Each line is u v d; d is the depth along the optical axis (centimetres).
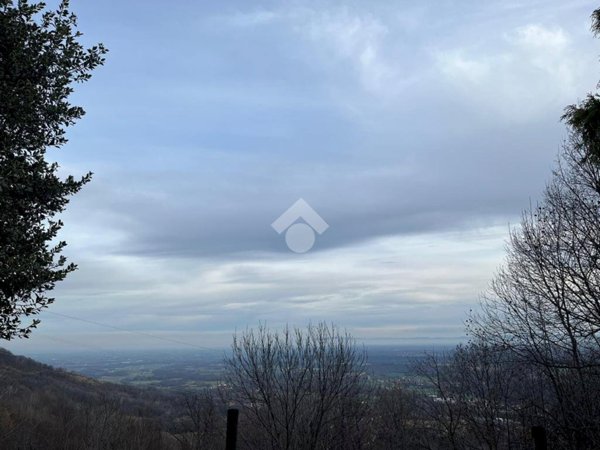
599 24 912
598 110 902
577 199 1119
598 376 1070
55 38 840
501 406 1334
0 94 764
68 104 859
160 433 2003
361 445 1342
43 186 824
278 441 1197
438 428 1470
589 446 1067
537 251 1134
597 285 1074
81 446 1844
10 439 1817
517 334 1177
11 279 743
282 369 1275
